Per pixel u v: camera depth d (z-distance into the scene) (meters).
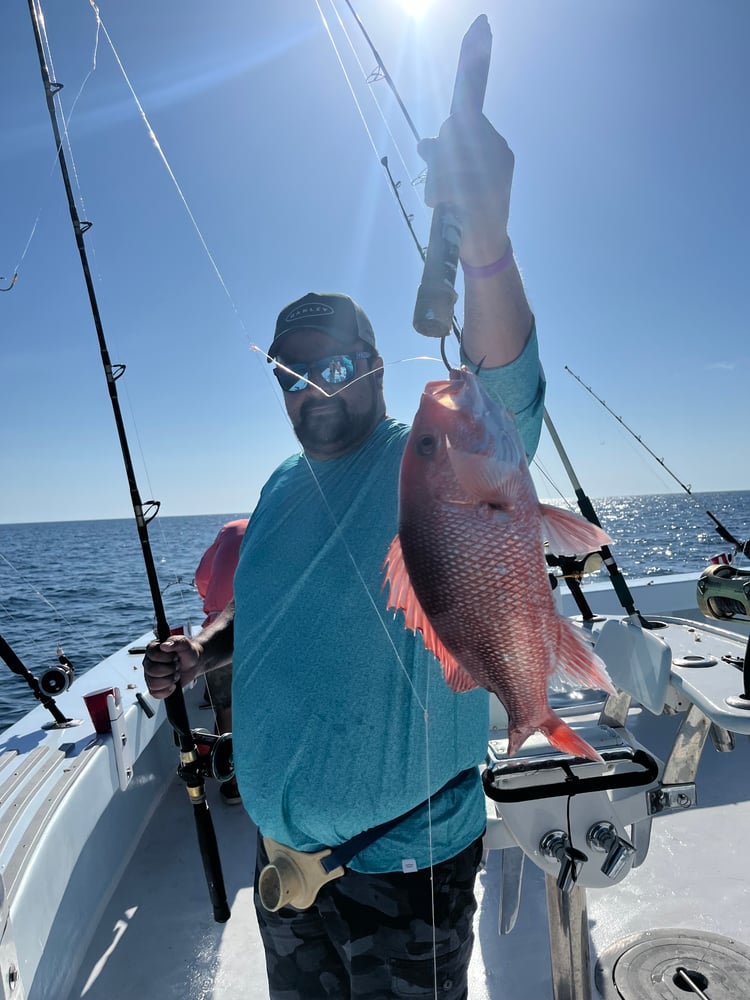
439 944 1.58
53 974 2.21
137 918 2.76
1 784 2.59
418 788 1.57
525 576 1.37
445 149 1.24
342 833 1.61
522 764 1.84
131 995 2.38
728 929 2.44
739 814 3.21
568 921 1.92
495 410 1.37
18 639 10.01
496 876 2.95
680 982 2.13
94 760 2.77
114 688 3.05
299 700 1.66
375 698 1.58
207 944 2.60
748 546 2.83
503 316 1.42
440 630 1.38
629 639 2.51
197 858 3.18
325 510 1.75
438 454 1.36
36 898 2.10
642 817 2.07
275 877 1.61
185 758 2.33
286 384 1.78
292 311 1.79
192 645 2.12
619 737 2.02
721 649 2.59
